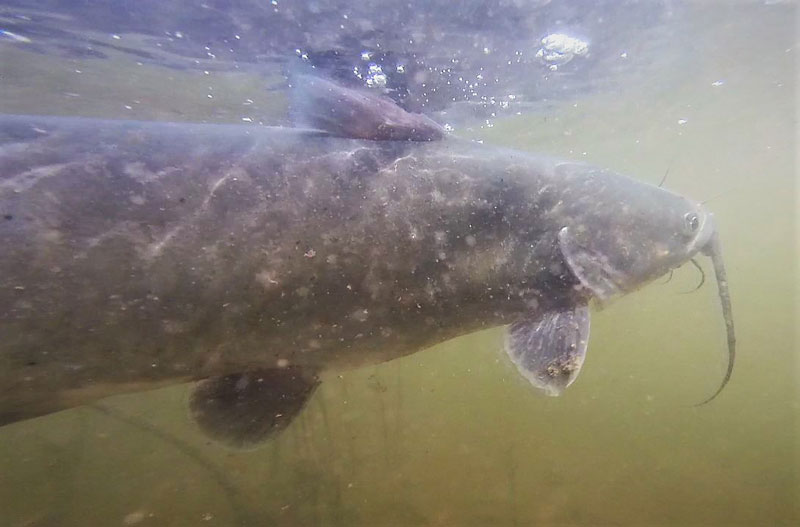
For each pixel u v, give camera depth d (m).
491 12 0.74
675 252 0.46
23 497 0.91
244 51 0.82
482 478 0.93
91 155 0.29
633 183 0.47
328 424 0.91
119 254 0.27
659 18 0.87
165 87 0.99
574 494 0.88
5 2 0.68
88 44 0.81
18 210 0.26
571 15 0.80
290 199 0.32
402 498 0.85
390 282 0.35
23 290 0.26
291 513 0.79
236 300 0.31
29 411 0.30
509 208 0.39
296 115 0.36
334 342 0.36
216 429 0.34
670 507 0.84
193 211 0.29
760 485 0.93
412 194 0.36
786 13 0.92
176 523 0.79
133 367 0.30
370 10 0.70
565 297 0.41
